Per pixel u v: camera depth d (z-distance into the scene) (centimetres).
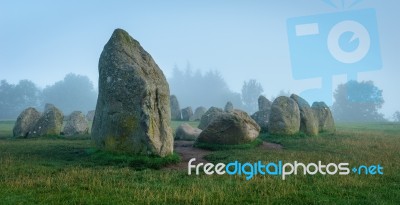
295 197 1220
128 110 1941
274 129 3147
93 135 2122
